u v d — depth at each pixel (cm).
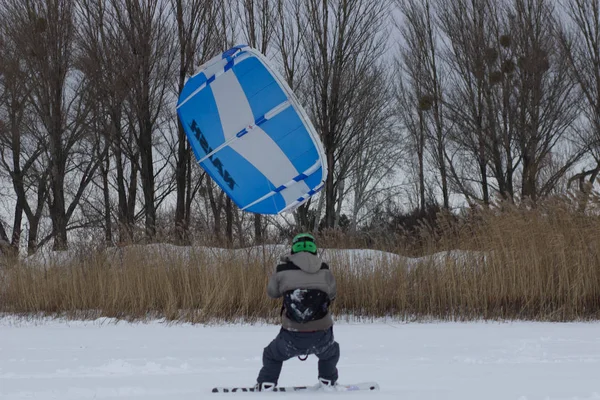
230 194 1209
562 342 1507
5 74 3731
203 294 2067
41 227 4638
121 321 2027
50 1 3544
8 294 2256
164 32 3562
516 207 2180
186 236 2350
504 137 4106
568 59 4094
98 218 4875
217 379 1022
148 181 3569
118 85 3450
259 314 2044
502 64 4059
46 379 1023
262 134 1131
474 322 1984
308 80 3950
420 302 2083
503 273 2056
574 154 4419
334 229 2320
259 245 2228
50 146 3719
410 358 1280
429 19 4753
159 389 915
